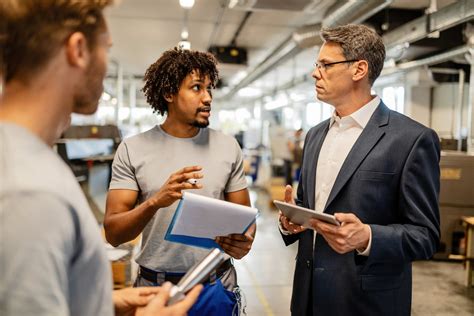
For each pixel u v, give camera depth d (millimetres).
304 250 1408
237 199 1494
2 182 488
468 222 3652
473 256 3672
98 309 587
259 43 6883
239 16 5312
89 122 6262
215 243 1265
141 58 8445
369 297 1237
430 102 7441
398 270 1263
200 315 1276
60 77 583
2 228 468
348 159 1288
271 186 7797
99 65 634
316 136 1523
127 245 2723
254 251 4691
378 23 4609
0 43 545
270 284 3729
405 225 1187
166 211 1350
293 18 5324
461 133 6020
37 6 544
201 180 1400
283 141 8086
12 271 465
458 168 4250
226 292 1357
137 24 5801
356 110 1354
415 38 3889
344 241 1077
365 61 1311
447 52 4637
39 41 549
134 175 1415
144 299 803
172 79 1386
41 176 513
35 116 569
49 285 484
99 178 4961
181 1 3934
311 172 1453
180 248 1337
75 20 572
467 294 3527
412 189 1190
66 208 519
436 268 4176
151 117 13984
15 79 559
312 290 1355
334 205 1287
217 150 1459
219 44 7004
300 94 10773
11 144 521
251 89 12445
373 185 1234
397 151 1227
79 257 556
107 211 1402
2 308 465
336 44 1326
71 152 4180
